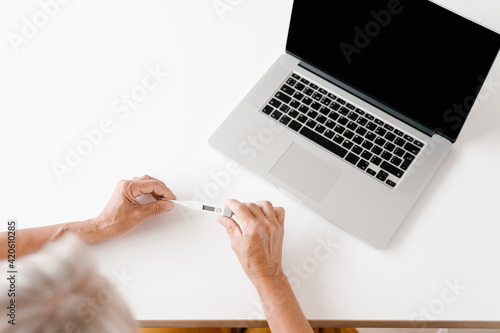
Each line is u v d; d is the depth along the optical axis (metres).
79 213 0.94
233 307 0.86
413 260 0.89
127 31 1.12
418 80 0.92
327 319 0.85
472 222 0.92
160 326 0.86
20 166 0.98
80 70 1.08
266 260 0.84
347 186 0.94
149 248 0.90
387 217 0.91
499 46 0.79
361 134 0.98
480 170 0.97
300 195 0.94
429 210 0.93
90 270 0.52
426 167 0.95
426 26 0.83
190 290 0.87
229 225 0.88
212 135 0.99
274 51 1.10
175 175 0.97
